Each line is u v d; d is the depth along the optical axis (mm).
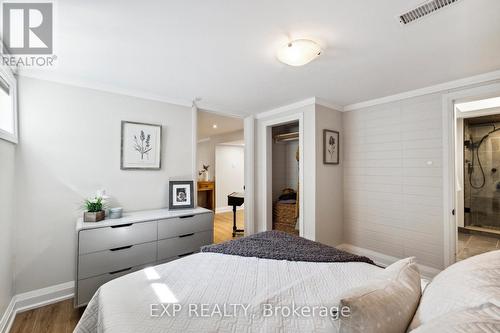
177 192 2992
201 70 2256
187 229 2686
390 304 778
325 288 1234
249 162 4000
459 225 4656
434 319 654
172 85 2654
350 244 3480
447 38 1698
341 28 1587
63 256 2322
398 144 2975
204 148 7332
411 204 2857
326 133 3301
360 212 3369
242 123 5047
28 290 2139
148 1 1321
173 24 1543
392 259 3025
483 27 1557
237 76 2400
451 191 2553
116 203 2660
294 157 4754
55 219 2297
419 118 2791
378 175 3174
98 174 2547
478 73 2320
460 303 703
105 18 1470
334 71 2279
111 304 1084
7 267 1900
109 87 2623
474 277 773
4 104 1910
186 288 1223
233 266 1498
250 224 3979
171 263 1547
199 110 3459
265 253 1683
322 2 1342
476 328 534
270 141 3982
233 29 1602
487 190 4527
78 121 2441
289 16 1466
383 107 3127
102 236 2131
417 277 1047
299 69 2234
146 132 2865
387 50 1877
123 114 2729
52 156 2293
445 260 2574
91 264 2070
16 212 2098
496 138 4465
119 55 1951
